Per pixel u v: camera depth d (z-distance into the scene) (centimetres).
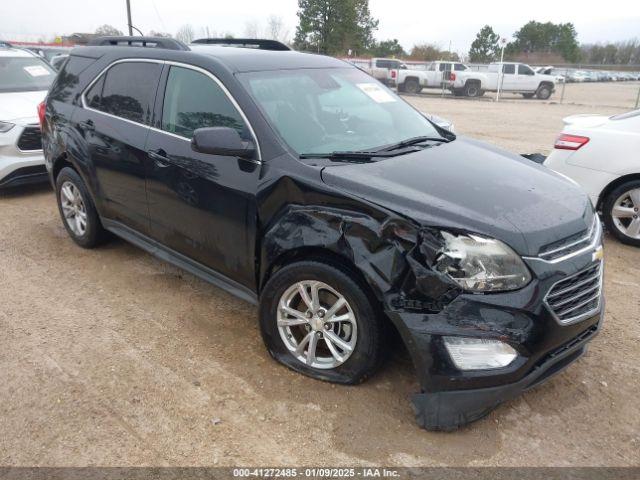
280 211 317
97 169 454
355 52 4738
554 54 6850
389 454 272
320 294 313
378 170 318
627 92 3372
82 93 476
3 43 889
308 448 276
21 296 432
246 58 391
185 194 373
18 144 661
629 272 493
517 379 269
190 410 302
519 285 265
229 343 367
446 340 267
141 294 437
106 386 322
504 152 401
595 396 318
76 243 532
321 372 321
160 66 411
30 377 329
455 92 2772
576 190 338
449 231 269
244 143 332
